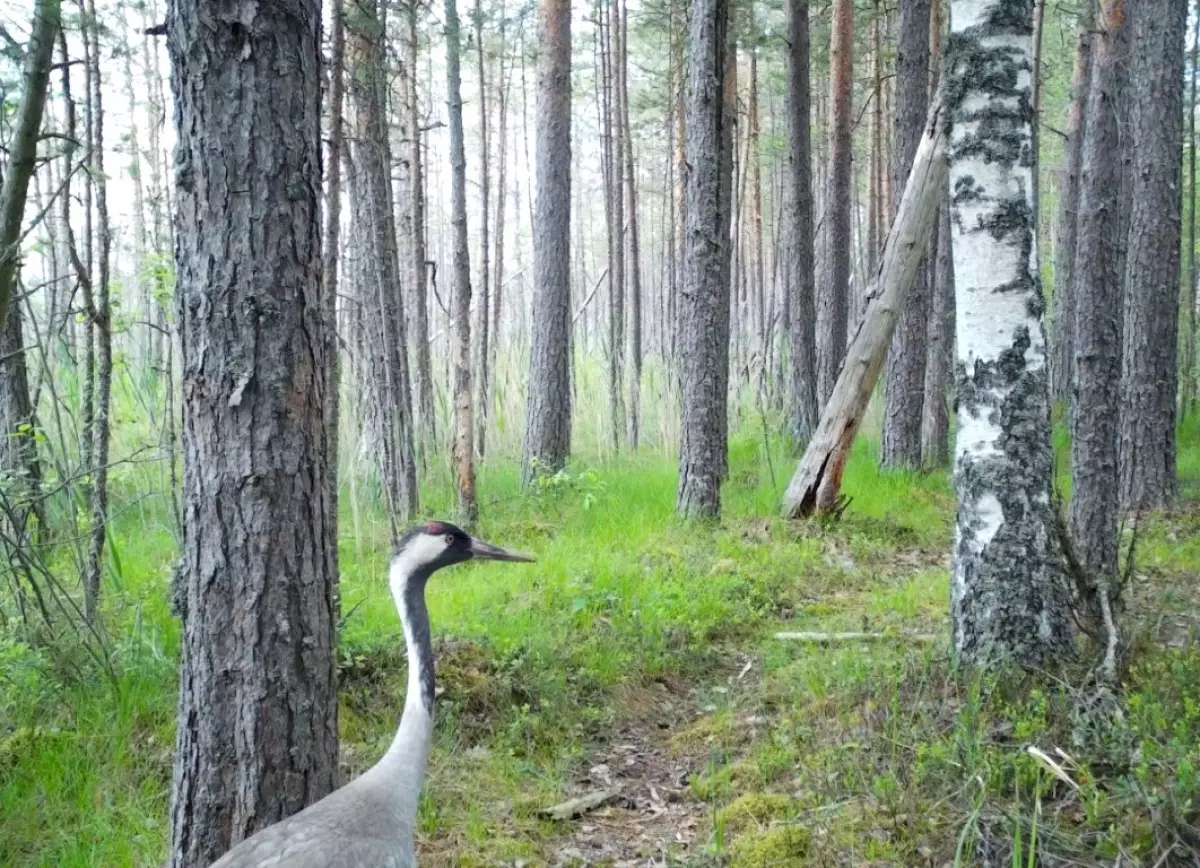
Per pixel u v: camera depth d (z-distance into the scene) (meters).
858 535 11.49
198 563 4.00
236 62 3.81
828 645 7.82
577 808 5.60
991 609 5.95
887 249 12.06
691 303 11.59
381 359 9.08
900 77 14.87
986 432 5.99
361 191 10.45
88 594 6.28
